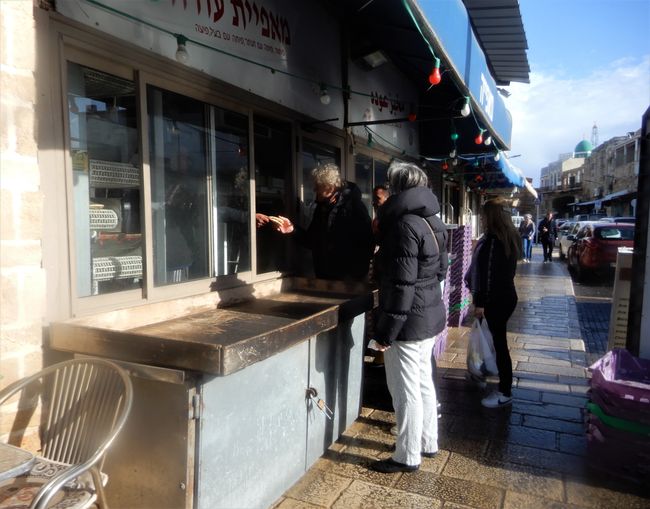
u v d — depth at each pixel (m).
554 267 16.92
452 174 10.32
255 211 3.87
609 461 3.08
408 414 3.03
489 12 5.25
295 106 4.30
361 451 3.36
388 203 2.95
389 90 6.34
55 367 2.14
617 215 41.91
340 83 5.14
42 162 2.25
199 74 3.17
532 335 6.79
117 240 2.74
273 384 2.57
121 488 2.21
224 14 3.38
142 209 2.82
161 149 3.00
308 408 2.94
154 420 2.11
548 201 75.44
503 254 3.97
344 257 3.99
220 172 3.51
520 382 4.81
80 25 2.40
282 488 2.73
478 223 18.86
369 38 5.17
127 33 2.65
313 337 2.94
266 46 3.86
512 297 4.01
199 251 3.38
